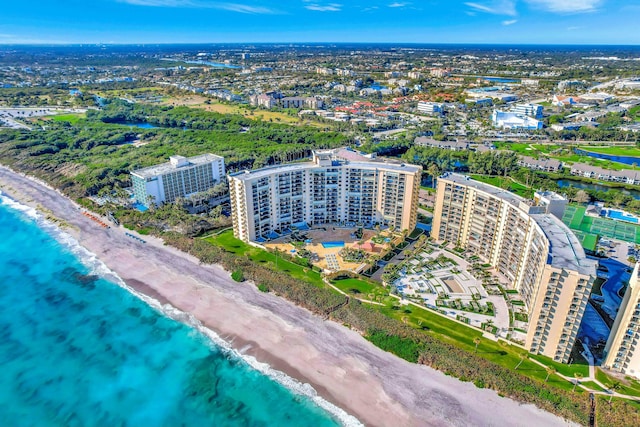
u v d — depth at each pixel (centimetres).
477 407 11612
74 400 12362
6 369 13375
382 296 16238
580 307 12144
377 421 11462
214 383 12838
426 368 12900
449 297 16250
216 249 19500
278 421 11588
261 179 19850
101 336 14812
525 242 15900
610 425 10856
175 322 15450
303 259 18512
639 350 12094
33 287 17612
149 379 13038
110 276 18350
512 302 15900
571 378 12431
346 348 13850
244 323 15188
